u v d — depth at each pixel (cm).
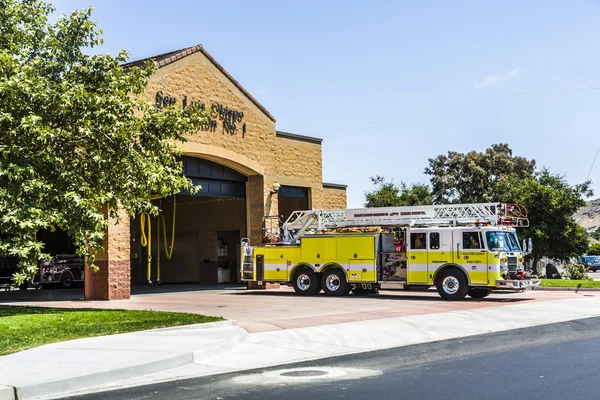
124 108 1797
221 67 2877
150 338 1259
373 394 809
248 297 2519
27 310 1903
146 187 1853
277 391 839
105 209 2391
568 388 830
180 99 2669
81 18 1917
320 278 2608
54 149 1739
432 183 5988
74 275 3888
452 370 969
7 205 1477
